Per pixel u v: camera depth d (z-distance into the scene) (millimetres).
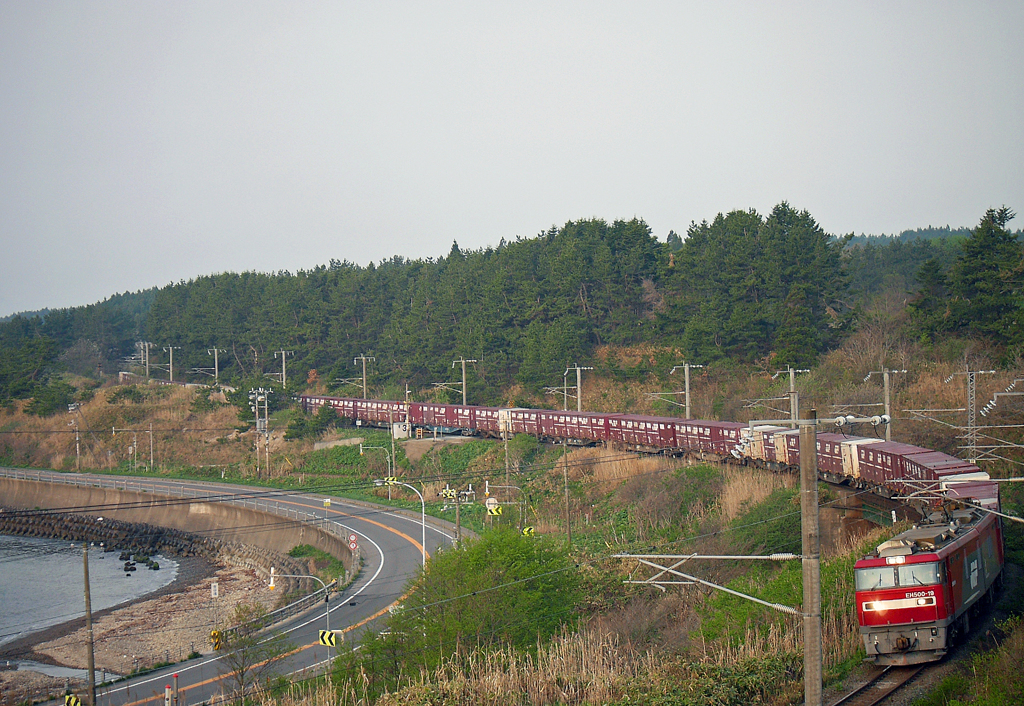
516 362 111250
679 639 35688
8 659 52625
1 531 96000
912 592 24906
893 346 79312
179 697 37594
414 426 104062
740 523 49062
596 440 77812
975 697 21422
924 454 43812
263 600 61625
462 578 37812
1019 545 38875
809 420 17469
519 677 30141
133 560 80062
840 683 25562
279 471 99500
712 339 96312
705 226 122938
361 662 34406
